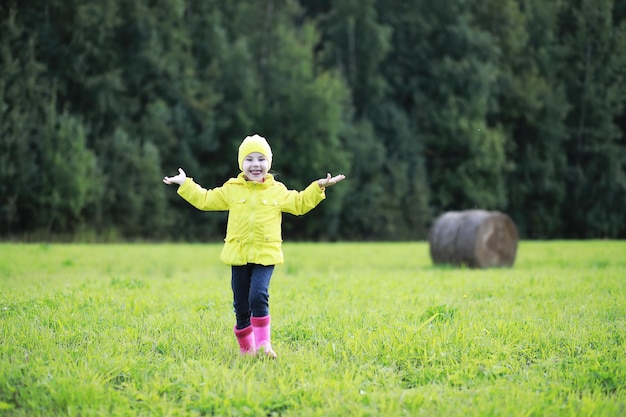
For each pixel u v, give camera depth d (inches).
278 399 181.8
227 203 246.1
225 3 1745.8
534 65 1989.4
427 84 1931.6
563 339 255.9
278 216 245.0
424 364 220.7
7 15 1462.8
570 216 1966.0
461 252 700.7
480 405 177.3
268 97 1700.3
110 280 474.6
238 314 242.1
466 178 1838.1
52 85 1470.2
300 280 486.3
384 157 1807.3
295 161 1695.4
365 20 1839.3
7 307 311.1
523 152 1971.0
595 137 1946.4
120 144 1467.8
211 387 190.9
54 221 1401.3
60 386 187.5
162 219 1505.9
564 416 173.5
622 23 1972.2
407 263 788.6
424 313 301.6
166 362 211.6
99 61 1502.2
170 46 1587.1
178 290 404.5
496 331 265.1
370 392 191.2
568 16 2034.9
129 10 1539.1
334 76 1770.4
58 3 1476.4
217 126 1621.6
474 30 1931.6
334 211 1694.1
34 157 1380.4
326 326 276.1
